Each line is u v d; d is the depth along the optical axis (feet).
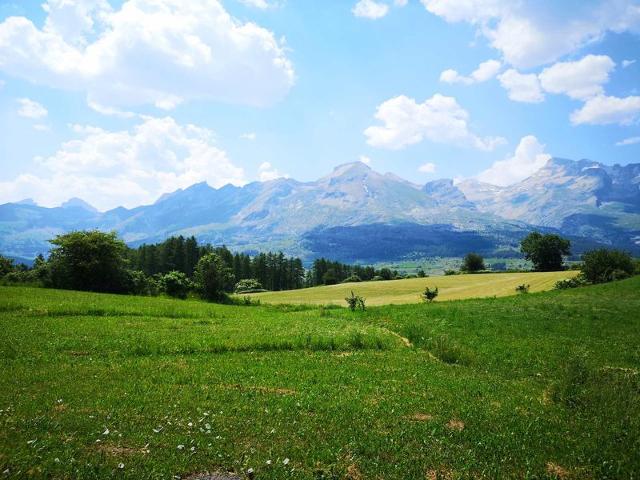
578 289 184.85
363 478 32.37
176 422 40.86
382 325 123.44
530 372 71.77
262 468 32.86
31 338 78.54
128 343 79.05
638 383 58.08
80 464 31.35
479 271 531.09
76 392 48.70
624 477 33.91
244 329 104.73
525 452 37.76
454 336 101.14
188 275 526.98
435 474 33.47
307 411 46.62
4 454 31.73
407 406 49.83
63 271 223.92
